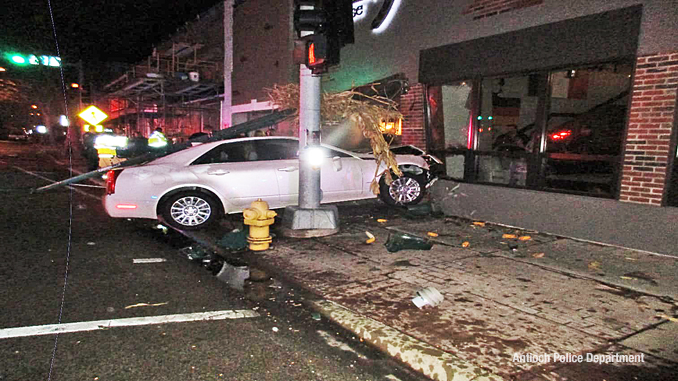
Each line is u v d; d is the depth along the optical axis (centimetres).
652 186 630
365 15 1183
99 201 1077
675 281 519
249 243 655
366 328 398
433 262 591
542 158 770
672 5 599
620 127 691
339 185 864
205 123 2691
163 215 766
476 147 892
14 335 380
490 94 870
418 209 888
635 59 641
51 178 1559
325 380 328
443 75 945
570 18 713
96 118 1719
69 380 315
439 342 372
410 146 1049
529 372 328
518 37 791
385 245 670
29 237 711
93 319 416
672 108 606
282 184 816
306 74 720
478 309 440
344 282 518
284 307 456
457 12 912
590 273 546
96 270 559
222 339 384
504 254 628
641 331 394
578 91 737
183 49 2438
